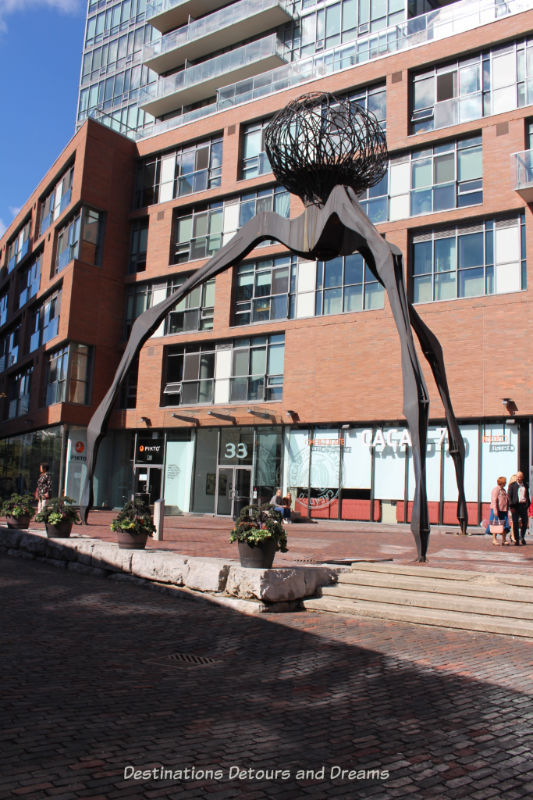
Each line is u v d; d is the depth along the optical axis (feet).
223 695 17.04
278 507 82.12
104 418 47.96
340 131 38.11
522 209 79.46
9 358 151.12
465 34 86.79
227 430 102.37
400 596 29.12
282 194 102.17
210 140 112.57
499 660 21.24
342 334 90.79
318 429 92.63
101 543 40.86
